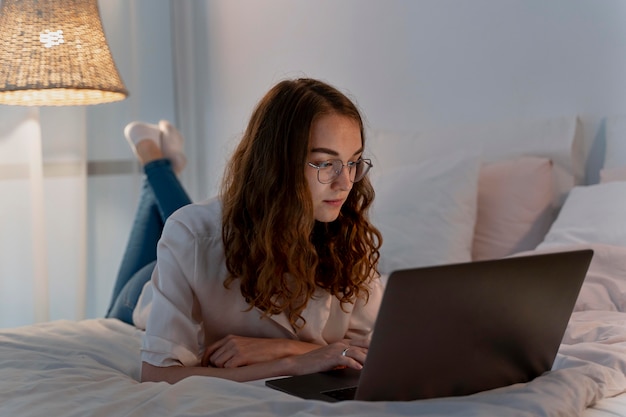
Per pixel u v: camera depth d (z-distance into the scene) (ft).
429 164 8.45
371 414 3.34
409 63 9.89
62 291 10.95
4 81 7.49
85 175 11.11
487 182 8.43
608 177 7.78
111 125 11.59
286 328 4.89
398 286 3.23
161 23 12.39
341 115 4.46
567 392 3.61
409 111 9.95
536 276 3.64
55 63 7.54
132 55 11.82
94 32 7.81
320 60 10.94
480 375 3.74
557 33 8.59
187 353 4.57
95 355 5.16
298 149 4.41
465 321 3.50
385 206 8.30
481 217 8.32
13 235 10.33
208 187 12.76
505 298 3.58
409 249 7.97
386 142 9.51
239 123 12.15
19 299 10.35
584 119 8.45
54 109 10.83
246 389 3.77
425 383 3.59
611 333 4.90
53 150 10.85
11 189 10.30
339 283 4.90
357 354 4.46
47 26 7.54
